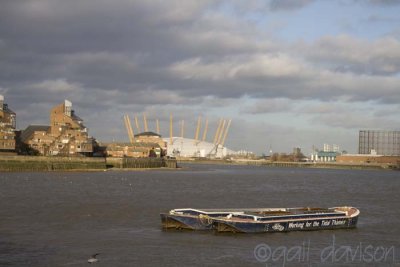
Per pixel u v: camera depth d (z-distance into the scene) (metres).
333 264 63.50
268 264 62.72
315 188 186.88
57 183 172.88
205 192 153.50
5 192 136.00
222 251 68.38
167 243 72.44
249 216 81.62
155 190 155.50
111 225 85.69
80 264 61.34
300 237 78.38
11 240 72.88
